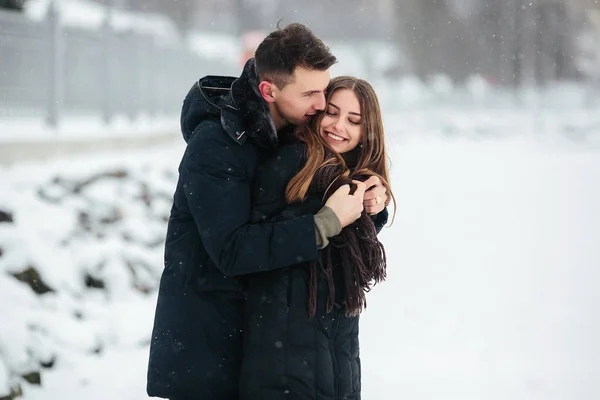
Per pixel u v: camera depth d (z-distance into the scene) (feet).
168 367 11.35
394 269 34.99
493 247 40.04
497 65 231.50
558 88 186.50
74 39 49.24
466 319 27.84
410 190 60.54
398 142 118.73
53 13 43.78
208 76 11.96
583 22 236.22
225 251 10.85
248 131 11.12
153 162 43.73
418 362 23.32
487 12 232.94
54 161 35.35
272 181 11.30
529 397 20.66
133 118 63.82
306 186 11.13
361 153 11.80
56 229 26.32
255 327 11.17
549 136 130.93
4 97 40.63
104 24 55.26
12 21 40.88
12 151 33.32
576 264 36.47
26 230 25.13
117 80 59.11
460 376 22.13
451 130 141.59
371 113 11.68
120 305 25.00
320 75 11.11
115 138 47.42
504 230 44.70
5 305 20.93
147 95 69.56
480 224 46.57
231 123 11.10
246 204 11.12
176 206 11.78
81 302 24.07
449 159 88.63
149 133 56.85
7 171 30.60
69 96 48.44
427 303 29.81
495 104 177.06
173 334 11.39
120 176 34.68
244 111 11.12
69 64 48.32
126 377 20.22
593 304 29.84
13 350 18.84
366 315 28.19
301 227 10.81
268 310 11.12
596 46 235.40
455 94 178.70
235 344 11.46
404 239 41.50
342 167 11.45
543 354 24.18
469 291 31.58
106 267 25.98
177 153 56.39
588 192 60.59
